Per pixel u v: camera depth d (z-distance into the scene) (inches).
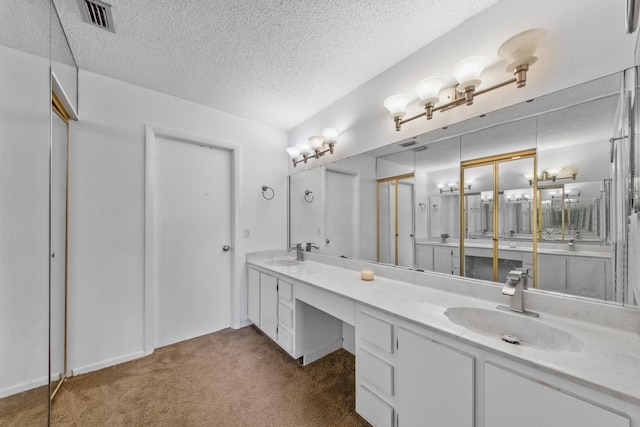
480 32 54.3
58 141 66.1
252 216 109.9
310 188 107.5
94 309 74.9
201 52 67.4
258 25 58.1
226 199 105.7
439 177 62.7
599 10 40.3
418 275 66.1
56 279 65.7
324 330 83.3
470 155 56.9
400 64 71.1
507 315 45.8
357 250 85.8
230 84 83.2
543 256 47.0
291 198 119.1
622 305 38.9
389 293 58.6
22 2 41.4
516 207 50.2
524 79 44.8
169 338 90.9
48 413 48.0
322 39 62.7
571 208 43.8
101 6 51.9
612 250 39.8
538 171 47.3
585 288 42.6
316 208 104.1
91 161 75.1
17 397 42.3
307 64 72.9
